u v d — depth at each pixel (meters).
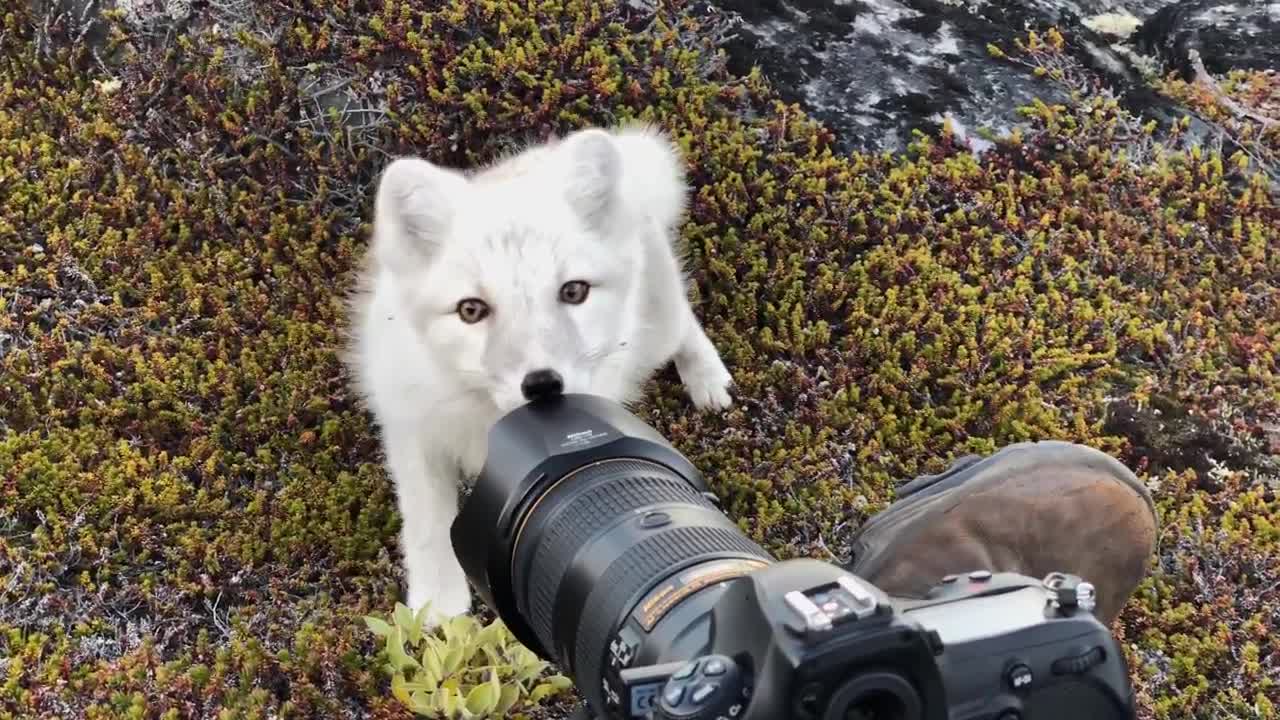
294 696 0.81
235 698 0.81
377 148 1.07
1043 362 0.99
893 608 0.51
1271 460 0.96
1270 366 1.00
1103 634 0.55
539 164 0.81
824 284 1.02
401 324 0.79
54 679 0.80
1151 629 0.87
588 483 0.63
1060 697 0.55
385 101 1.08
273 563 0.89
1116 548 0.79
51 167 1.06
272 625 0.85
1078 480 0.79
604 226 0.77
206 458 0.93
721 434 0.97
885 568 0.79
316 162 1.06
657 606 0.57
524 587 0.63
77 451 0.91
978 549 0.78
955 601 0.58
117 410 0.93
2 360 0.96
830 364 1.00
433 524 0.85
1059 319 1.02
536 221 0.74
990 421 0.97
